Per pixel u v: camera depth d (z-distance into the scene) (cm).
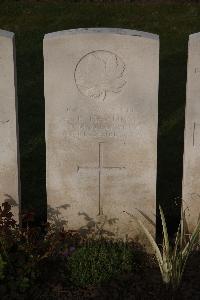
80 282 561
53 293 553
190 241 561
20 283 541
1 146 589
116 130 585
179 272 550
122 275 569
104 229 627
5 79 564
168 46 1056
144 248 619
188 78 564
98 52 557
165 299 547
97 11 1166
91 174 603
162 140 816
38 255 566
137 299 547
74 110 577
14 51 567
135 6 1181
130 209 616
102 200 614
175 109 883
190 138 587
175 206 678
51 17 1148
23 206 679
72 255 582
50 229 600
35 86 939
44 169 752
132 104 574
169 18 1141
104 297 549
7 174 602
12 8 1173
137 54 556
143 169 599
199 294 553
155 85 566
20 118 861
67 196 612
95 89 569
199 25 1118
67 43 553
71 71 563
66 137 588
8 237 571
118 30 556
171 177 739
